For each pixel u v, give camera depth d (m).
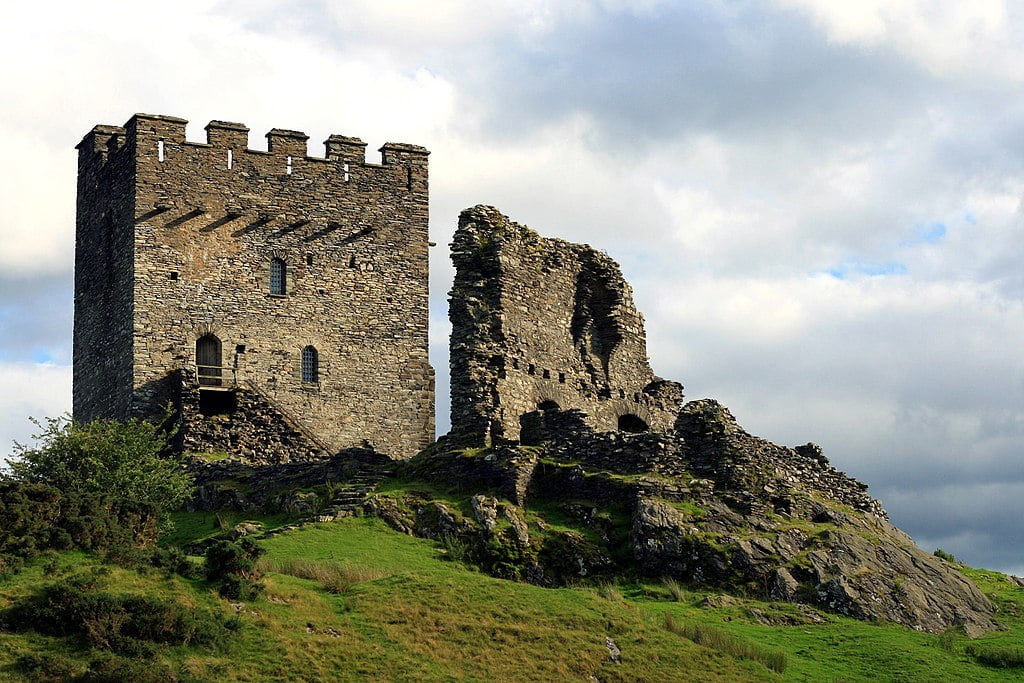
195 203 81.25
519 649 50.41
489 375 70.31
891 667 52.41
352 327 83.38
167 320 79.75
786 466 65.62
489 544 59.06
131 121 81.38
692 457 64.50
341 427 82.31
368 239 84.38
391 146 85.69
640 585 58.12
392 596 52.12
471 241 72.12
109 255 82.44
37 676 43.75
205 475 70.44
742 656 51.97
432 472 64.81
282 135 83.50
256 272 81.88
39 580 47.81
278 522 63.38
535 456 64.19
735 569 58.34
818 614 56.78
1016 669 53.72
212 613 48.16
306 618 49.69
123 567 49.59
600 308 77.75
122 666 44.22
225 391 79.62
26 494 50.47
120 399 79.69
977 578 66.38
